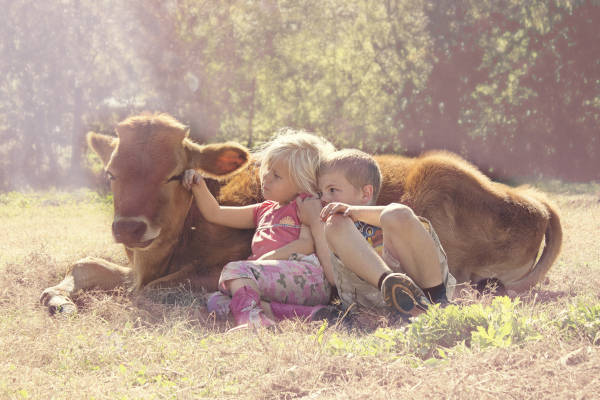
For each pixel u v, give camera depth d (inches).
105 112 1014.4
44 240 298.2
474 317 109.2
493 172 981.2
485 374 86.5
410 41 1010.7
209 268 188.9
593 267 221.3
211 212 185.0
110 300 154.3
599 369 85.0
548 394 79.2
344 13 1064.2
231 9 1000.2
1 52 997.8
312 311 147.6
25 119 1016.2
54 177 948.0
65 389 94.7
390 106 1029.8
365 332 131.4
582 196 518.0
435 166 196.9
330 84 1054.4
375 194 156.6
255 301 144.7
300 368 96.4
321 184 156.6
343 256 134.7
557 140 954.7
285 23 1037.2
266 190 172.4
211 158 188.5
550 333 102.0
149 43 965.8
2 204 542.3
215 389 93.8
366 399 83.0
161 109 980.6
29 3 987.3
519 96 959.6
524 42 952.9
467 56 957.8
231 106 1023.0
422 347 104.3
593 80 927.7
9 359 111.0
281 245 167.2
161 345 117.9
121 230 169.8
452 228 195.3
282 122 1057.5
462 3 961.5
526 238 200.4
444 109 992.9
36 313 147.3
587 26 912.3
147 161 174.2
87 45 994.7
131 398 90.6
